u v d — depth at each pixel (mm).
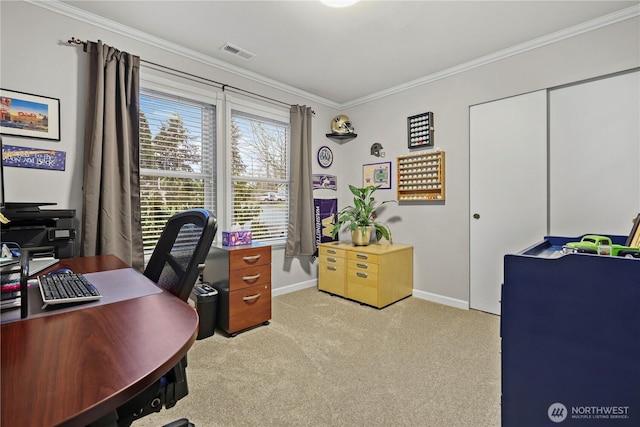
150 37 2420
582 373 780
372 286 3018
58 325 735
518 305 868
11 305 871
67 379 508
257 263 2555
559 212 2434
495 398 1618
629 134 2133
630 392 725
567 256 799
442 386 1724
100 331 702
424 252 3279
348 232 4070
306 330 2482
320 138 3846
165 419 1447
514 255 878
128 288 1062
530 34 2414
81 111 2141
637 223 1163
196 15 2164
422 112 3270
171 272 1151
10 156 1893
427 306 3047
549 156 2479
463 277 2986
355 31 2365
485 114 2811
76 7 2070
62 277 1146
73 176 2111
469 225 2936
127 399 486
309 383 1749
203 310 2346
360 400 1603
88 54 2123
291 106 3477
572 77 2342
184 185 2732
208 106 2877
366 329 2494
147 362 570
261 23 2258
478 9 2098
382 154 3650
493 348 2162
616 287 736
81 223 2100
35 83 1971
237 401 1588
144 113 2496
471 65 2861
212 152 2896
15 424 402
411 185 3342
